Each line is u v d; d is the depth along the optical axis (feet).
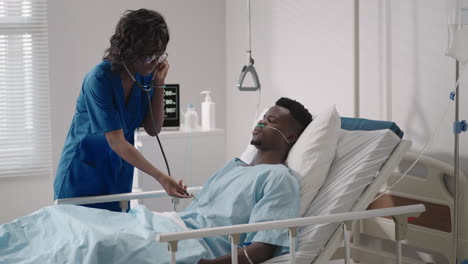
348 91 8.03
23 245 4.98
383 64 7.39
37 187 10.44
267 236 5.07
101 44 10.50
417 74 6.91
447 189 6.56
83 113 6.18
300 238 5.33
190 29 11.13
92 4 10.37
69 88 10.37
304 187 5.71
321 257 5.31
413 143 7.04
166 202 9.21
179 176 9.36
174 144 9.28
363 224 7.37
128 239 4.73
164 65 6.35
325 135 5.90
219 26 11.37
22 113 10.15
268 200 5.28
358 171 5.67
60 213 5.25
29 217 5.32
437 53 6.64
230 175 6.05
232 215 5.53
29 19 10.02
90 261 4.49
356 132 6.16
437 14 6.61
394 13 7.18
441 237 6.46
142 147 9.01
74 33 10.30
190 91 11.26
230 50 11.26
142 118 6.59
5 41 9.93
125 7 10.61
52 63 10.22
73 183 6.32
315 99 8.76
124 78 6.03
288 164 6.01
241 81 7.63
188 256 4.85
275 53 9.71
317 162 5.79
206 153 9.58
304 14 8.88
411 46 6.97
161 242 4.77
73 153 6.26
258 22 10.16
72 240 4.78
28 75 10.11
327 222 5.02
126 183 6.66
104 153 6.34
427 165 6.59
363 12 7.65
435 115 6.72
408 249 7.18
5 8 9.87
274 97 9.82
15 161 10.20
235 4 10.95
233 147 11.39
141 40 5.39
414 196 6.78
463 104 6.37
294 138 6.19
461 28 5.46
